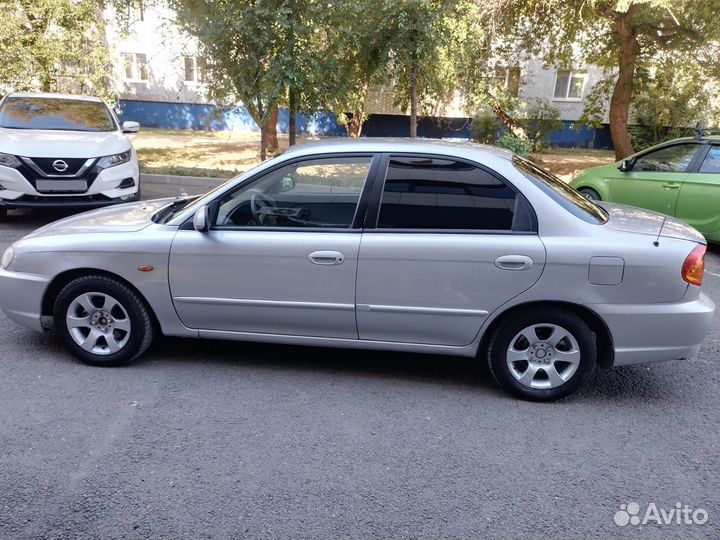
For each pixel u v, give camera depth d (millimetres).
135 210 4699
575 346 3791
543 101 19844
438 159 3889
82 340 4219
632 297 3672
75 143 8016
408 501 2891
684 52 13297
